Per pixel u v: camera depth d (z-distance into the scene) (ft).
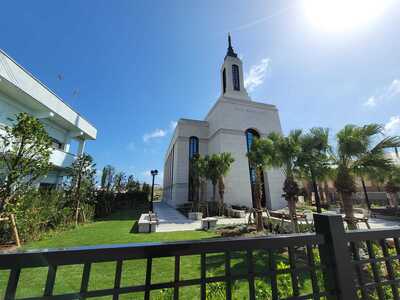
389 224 35.55
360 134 19.77
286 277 9.42
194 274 12.24
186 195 68.64
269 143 29.53
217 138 67.21
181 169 70.85
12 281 2.57
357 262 4.64
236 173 62.59
